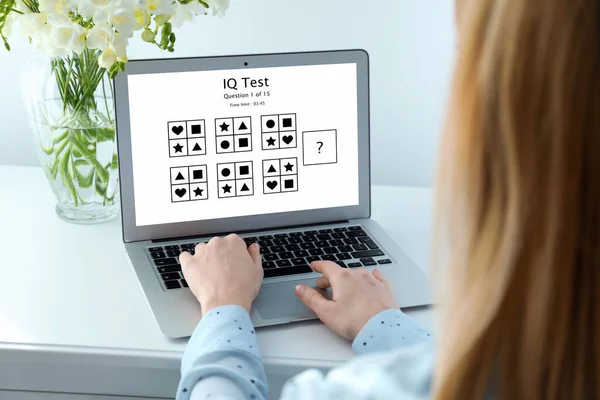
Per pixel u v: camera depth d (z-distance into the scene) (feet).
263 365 2.96
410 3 5.05
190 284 3.27
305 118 3.92
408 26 5.11
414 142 5.42
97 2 3.18
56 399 3.14
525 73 1.50
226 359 2.75
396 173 5.52
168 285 3.36
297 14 5.06
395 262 3.62
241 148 3.84
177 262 3.56
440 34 5.11
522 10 1.49
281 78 3.86
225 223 3.87
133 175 3.70
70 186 3.90
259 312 3.19
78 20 3.34
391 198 4.45
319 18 5.08
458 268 1.69
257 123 3.85
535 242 1.55
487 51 1.55
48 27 3.29
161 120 3.71
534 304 1.56
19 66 5.06
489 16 1.57
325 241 3.81
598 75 1.48
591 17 1.46
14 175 4.53
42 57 3.68
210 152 3.80
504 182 1.58
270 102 3.85
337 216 4.03
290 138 3.91
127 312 3.23
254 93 3.83
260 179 3.89
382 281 3.31
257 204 3.91
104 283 3.43
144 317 3.21
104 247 3.75
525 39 1.49
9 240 3.77
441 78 5.22
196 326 3.11
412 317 3.26
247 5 5.01
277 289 3.35
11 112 5.19
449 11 5.06
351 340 3.07
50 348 3.00
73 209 4.00
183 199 3.80
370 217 4.09
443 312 1.75
